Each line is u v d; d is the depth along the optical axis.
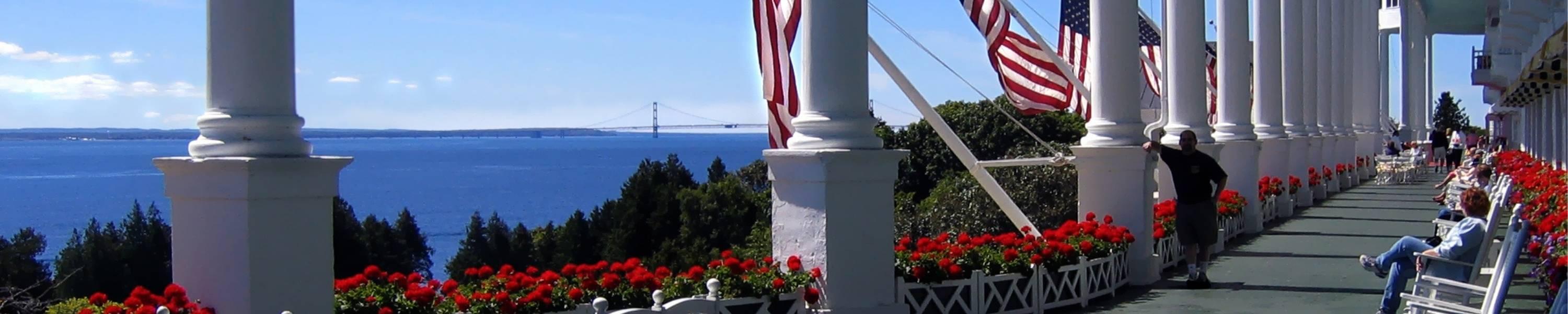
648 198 47.94
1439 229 12.36
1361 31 33.91
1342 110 27.38
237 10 5.37
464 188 145.38
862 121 7.53
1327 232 15.34
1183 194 10.28
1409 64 44.28
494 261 48.53
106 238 27.02
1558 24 14.26
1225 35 15.77
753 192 50.69
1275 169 18.31
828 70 7.46
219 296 5.38
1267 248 13.38
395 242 39.62
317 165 5.49
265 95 5.42
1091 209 10.62
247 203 5.29
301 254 5.48
